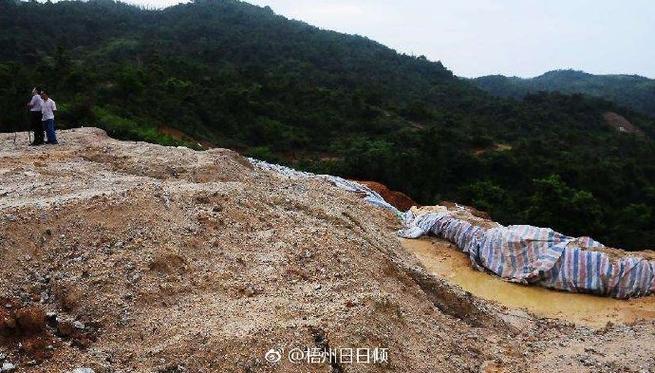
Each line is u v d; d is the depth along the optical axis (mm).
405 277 7969
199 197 8258
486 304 8969
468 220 12062
